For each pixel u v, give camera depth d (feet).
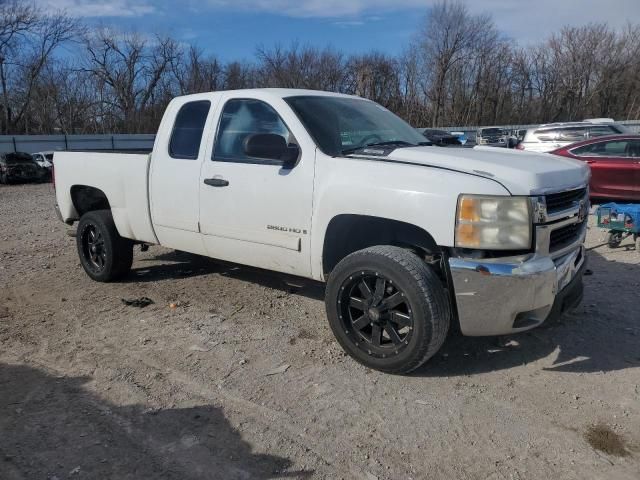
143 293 18.33
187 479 8.87
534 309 11.10
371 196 11.85
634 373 12.30
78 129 175.52
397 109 185.68
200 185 15.29
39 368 12.80
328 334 14.62
